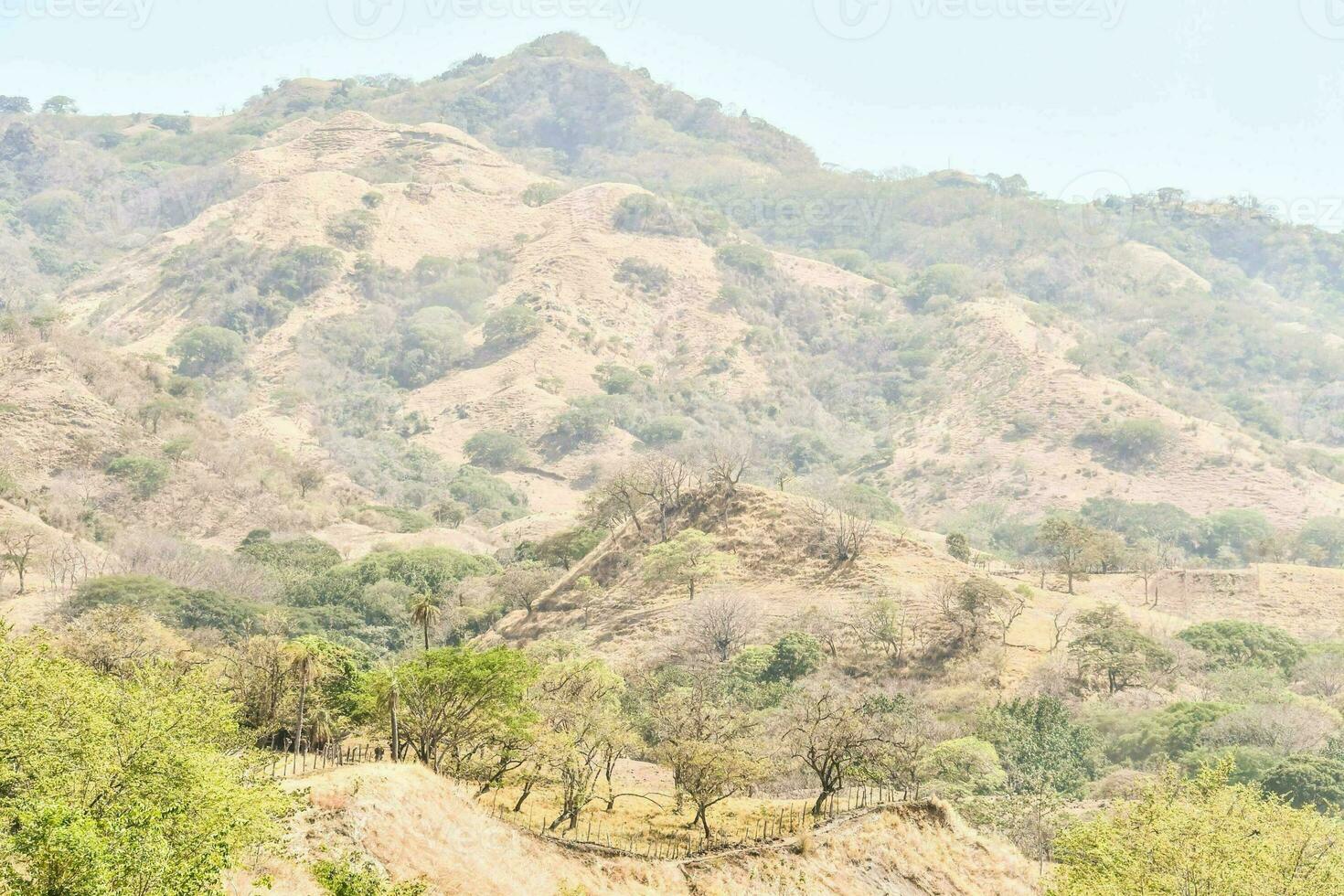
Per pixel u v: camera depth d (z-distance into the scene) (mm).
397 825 40188
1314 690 108375
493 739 56594
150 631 83875
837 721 64062
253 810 33531
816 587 129750
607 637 125062
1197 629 119312
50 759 33000
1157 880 41531
